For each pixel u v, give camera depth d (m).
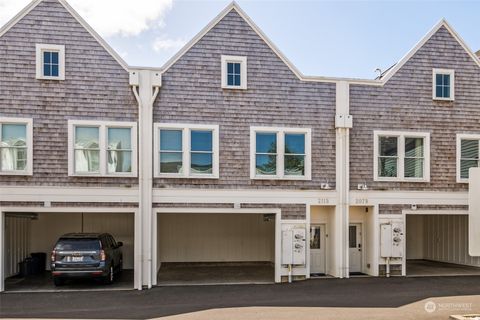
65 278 13.83
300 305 11.29
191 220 19.45
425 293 12.73
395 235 15.56
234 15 15.08
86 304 11.62
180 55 14.65
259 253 19.73
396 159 15.86
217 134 14.69
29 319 10.08
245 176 14.80
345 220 15.29
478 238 7.68
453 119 16.22
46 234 18.08
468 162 16.33
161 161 14.45
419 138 16.05
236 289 13.56
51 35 13.98
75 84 14.02
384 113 15.77
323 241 16.33
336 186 15.34
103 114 14.12
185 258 19.30
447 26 16.45
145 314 10.50
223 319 9.93
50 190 13.71
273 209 14.91
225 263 19.47
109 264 14.35
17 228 16.41
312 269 16.25
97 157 14.09
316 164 15.27
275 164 15.07
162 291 13.33
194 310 10.85
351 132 15.55
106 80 14.19
